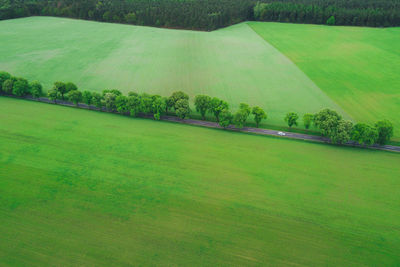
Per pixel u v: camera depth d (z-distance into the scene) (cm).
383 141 7538
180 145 7650
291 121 8288
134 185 6184
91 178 6347
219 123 8519
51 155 7075
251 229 5222
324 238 5056
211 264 4606
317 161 7050
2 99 10088
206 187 6172
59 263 4578
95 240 4959
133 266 4553
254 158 7150
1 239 4938
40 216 5381
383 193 6031
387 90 11100
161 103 8844
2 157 6931
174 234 5100
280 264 4628
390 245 4916
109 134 8088
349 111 9775
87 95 9456
